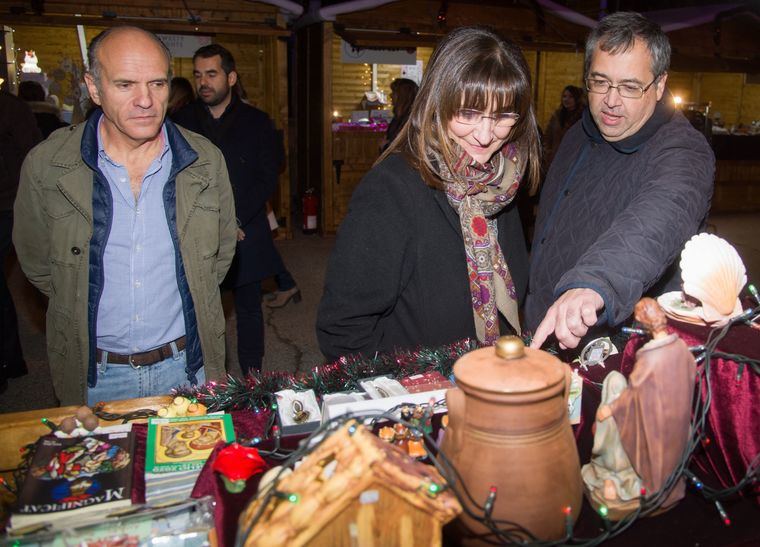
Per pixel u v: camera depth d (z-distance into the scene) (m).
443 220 1.51
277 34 6.57
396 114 6.30
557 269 1.82
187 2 6.25
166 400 1.29
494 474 0.77
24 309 4.88
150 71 1.64
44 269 1.95
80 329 1.81
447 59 1.38
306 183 8.17
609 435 0.87
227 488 0.93
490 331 1.54
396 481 0.71
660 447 0.84
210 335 1.96
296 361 4.07
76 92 8.30
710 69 8.37
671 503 0.90
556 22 7.55
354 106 9.95
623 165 1.70
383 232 1.45
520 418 0.76
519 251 1.79
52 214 1.77
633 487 0.86
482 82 1.34
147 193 1.82
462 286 1.54
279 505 0.73
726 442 1.00
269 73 7.27
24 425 1.18
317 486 0.72
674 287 1.69
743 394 0.97
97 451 1.05
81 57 8.36
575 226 1.80
